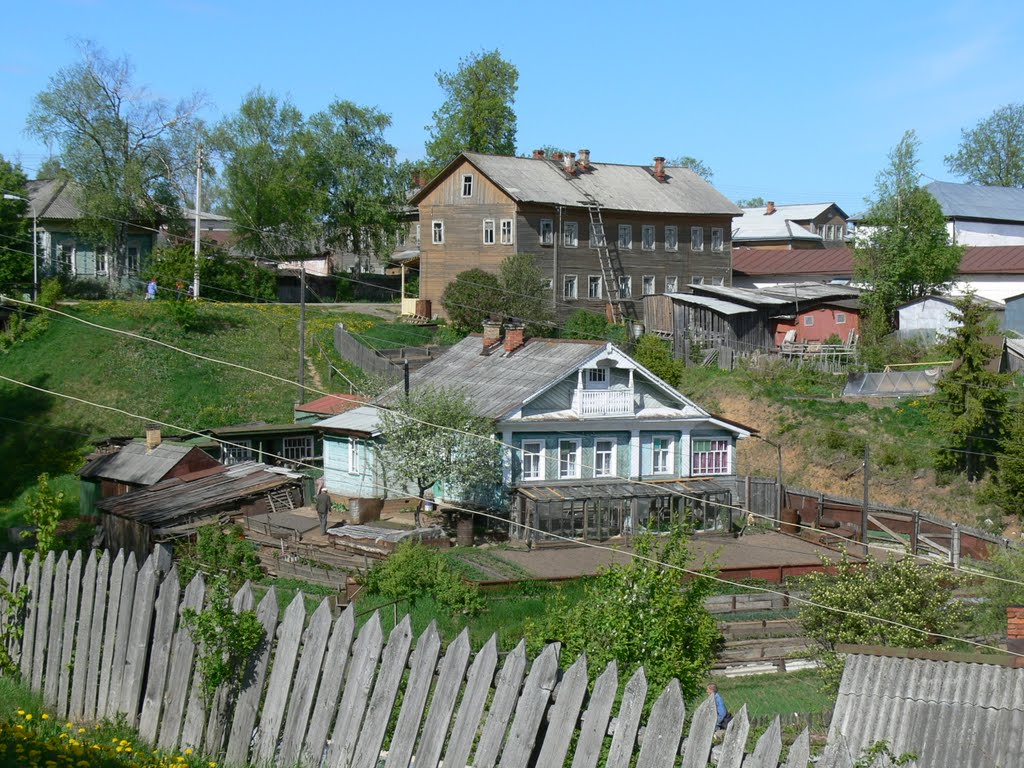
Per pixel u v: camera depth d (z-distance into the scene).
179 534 35.12
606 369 41.41
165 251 62.12
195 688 10.24
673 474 42.56
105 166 62.12
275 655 9.88
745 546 38.06
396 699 9.59
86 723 10.91
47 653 11.70
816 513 41.78
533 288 62.16
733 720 7.84
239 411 51.47
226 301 64.69
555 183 69.56
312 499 41.41
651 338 58.38
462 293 61.78
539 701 8.41
